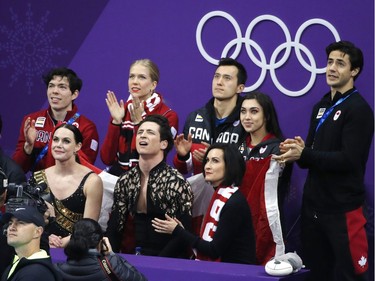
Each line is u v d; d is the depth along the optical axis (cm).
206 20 2395
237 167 1834
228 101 2102
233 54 2364
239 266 1641
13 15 2641
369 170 2191
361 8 2214
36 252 1373
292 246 2256
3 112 2658
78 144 1989
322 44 2259
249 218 1822
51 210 1934
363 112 1917
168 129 1933
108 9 2530
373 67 2200
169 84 2453
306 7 2272
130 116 2186
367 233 2191
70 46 2581
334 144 1933
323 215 1947
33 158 2247
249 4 2341
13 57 2644
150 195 1914
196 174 2058
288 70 2300
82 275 1426
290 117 2298
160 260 1694
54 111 2248
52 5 2598
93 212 1967
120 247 1967
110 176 2045
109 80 2534
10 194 1446
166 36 2455
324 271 1994
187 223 1897
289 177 2002
